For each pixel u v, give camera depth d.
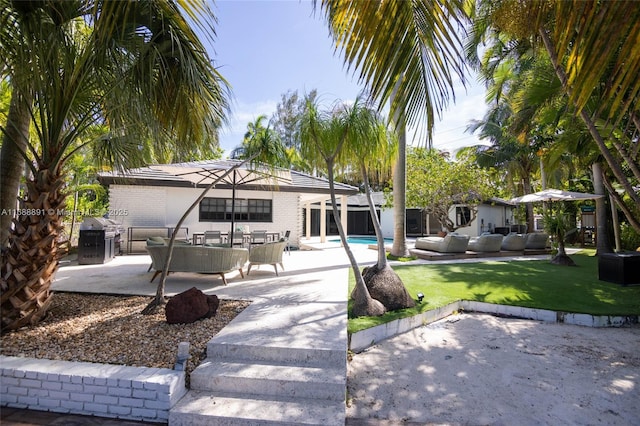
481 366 3.95
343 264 9.61
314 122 5.06
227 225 13.80
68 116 4.05
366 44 2.65
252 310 4.84
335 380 3.11
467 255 11.59
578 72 2.00
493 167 19.41
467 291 6.70
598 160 10.51
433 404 3.17
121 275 7.39
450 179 15.77
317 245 15.95
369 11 2.61
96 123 4.37
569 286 7.16
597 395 3.33
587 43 1.88
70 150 4.93
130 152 5.13
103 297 5.41
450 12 2.67
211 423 2.77
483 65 11.65
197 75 3.75
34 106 4.00
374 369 3.86
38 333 3.79
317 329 4.05
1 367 3.02
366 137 4.94
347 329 4.30
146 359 3.29
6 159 4.25
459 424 2.88
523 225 23.94
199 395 3.07
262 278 7.38
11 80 3.53
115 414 2.87
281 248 7.93
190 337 3.82
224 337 3.74
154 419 2.84
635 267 7.34
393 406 3.13
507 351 4.39
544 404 3.17
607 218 13.07
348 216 29.95
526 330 5.18
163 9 3.59
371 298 5.18
